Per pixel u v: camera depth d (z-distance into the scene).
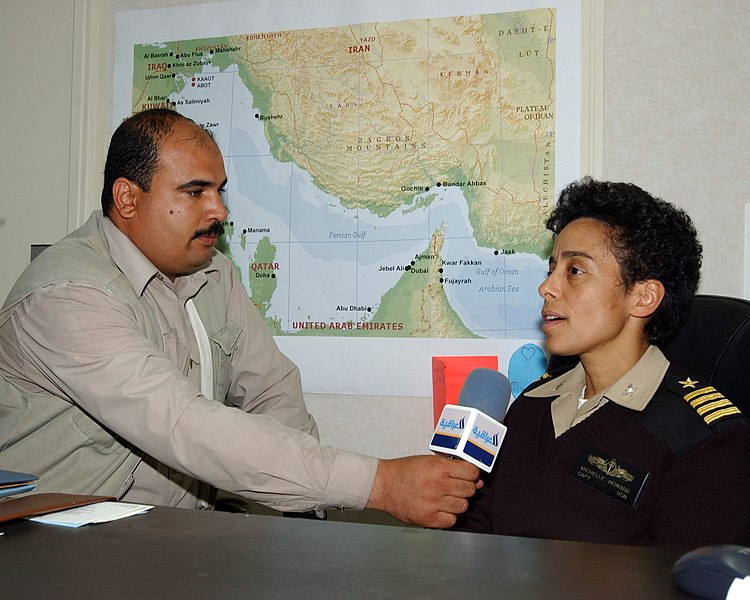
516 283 1.75
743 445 1.00
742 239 1.64
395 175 1.83
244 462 1.08
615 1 1.71
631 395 1.10
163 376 1.15
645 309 1.11
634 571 0.60
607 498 1.06
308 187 1.89
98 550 0.65
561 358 1.36
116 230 1.41
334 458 1.10
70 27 2.05
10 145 2.08
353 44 1.87
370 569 0.60
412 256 1.82
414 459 1.10
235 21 1.95
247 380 1.66
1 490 0.78
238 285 1.69
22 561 0.62
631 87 1.70
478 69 1.78
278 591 0.55
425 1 1.82
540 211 1.74
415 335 1.81
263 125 1.93
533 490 1.14
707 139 1.66
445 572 0.60
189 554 0.64
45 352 1.24
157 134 1.37
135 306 1.34
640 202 1.12
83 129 2.02
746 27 1.65
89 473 1.35
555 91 1.73
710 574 0.53
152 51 2.00
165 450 1.11
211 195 1.41
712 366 1.15
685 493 1.00
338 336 1.86
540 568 0.61
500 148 1.76
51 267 1.31
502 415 1.15
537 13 1.74
